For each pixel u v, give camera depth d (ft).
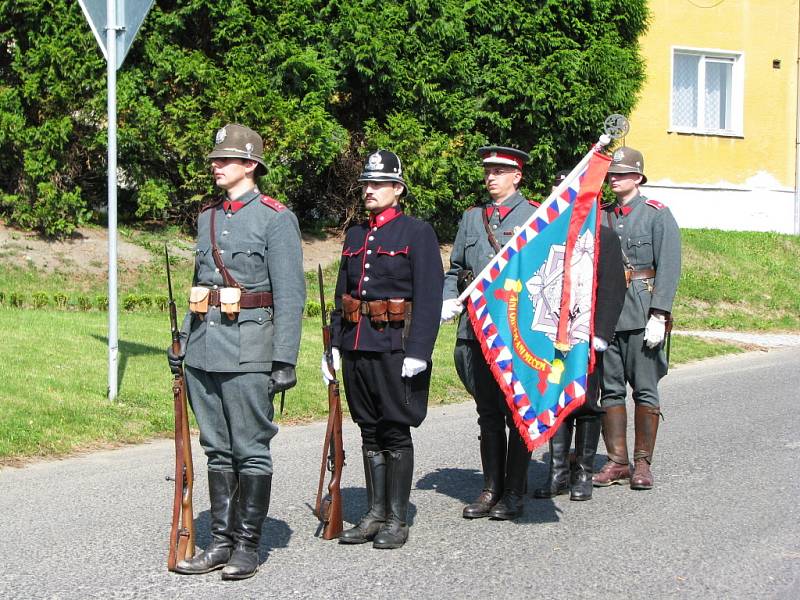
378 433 18.67
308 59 52.34
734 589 16.02
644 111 75.77
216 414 16.83
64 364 31.76
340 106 57.72
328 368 18.42
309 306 46.34
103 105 49.26
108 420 27.37
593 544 18.42
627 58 61.31
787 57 79.15
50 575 16.43
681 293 59.88
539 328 19.56
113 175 28.94
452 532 19.25
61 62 48.60
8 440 24.93
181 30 52.60
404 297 18.29
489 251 20.99
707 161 77.71
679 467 24.75
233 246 16.61
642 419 23.26
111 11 28.66
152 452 25.66
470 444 27.58
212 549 16.74
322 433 28.53
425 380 18.42
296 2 53.31
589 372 19.56
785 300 61.82
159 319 41.70
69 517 19.86
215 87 51.19
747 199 78.74
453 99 57.52
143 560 17.26
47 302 42.55
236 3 51.60
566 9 59.72
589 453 21.98
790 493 22.11
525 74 58.08
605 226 21.94
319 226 59.57
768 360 45.34
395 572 16.76
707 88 79.00
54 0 49.03
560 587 16.07
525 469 20.34
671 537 18.83
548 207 19.83
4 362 30.86
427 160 55.42
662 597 15.64
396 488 18.37
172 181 54.24
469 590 15.90
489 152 21.21
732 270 65.26
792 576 16.65
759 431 29.01
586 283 19.60
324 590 15.84
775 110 79.15
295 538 18.76
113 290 28.99
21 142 49.24
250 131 17.03
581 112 58.85
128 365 32.73
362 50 54.13
